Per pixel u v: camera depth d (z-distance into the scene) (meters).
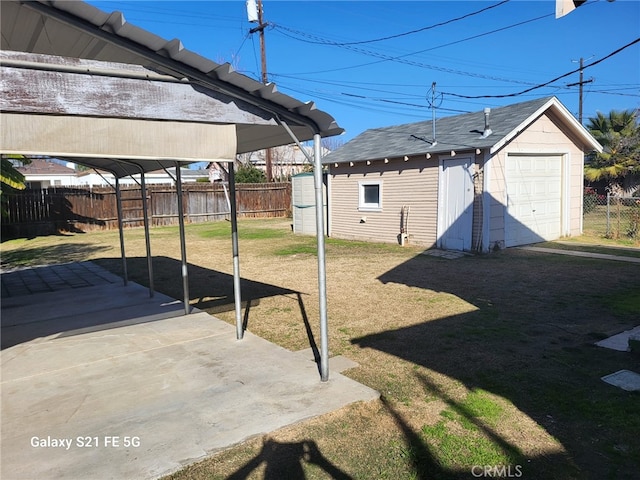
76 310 6.48
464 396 3.55
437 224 11.35
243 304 6.63
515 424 3.12
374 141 14.54
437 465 2.69
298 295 7.11
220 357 4.46
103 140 2.88
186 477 2.61
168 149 3.14
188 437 2.99
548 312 5.76
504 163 10.48
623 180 21.73
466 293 6.87
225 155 3.37
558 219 12.21
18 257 12.41
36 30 2.82
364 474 2.62
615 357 4.25
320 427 3.12
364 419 3.22
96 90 2.82
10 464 2.74
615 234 12.11
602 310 5.78
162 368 4.22
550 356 4.32
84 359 4.51
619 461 2.69
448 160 10.98
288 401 3.47
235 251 4.95
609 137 21.36
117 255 12.26
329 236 14.90
